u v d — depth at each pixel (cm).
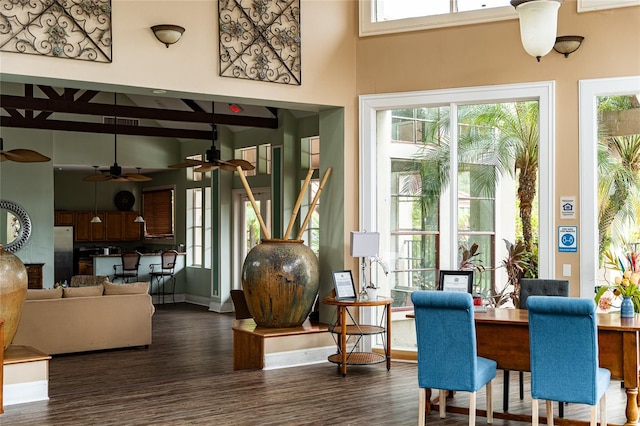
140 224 1712
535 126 716
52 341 875
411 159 770
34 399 608
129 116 1070
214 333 1066
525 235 723
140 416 550
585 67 681
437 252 754
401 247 773
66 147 1373
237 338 771
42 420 543
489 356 545
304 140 1167
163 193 1600
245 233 1329
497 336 543
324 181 793
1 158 877
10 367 601
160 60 680
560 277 689
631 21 664
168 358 871
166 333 1067
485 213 738
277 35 745
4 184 1259
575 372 461
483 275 739
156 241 1627
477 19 726
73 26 638
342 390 632
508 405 572
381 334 778
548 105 694
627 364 491
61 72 632
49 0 627
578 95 684
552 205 693
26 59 617
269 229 1247
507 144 729
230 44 718
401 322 773
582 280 679
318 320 833
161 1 681
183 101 1252
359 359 719
